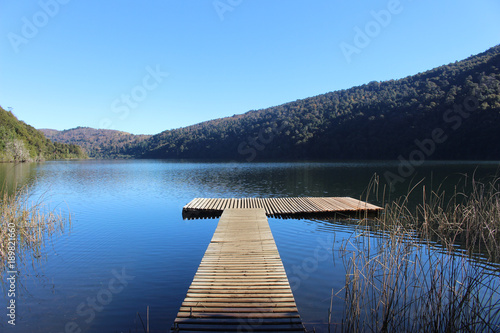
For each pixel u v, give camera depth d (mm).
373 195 15672
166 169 42750
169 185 22578
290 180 24828
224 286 4586
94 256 6848
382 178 24141
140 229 9555
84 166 52406
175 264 6348
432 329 3729
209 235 8805
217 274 5031
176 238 8453
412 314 4125
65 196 17125
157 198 16453
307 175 28688
